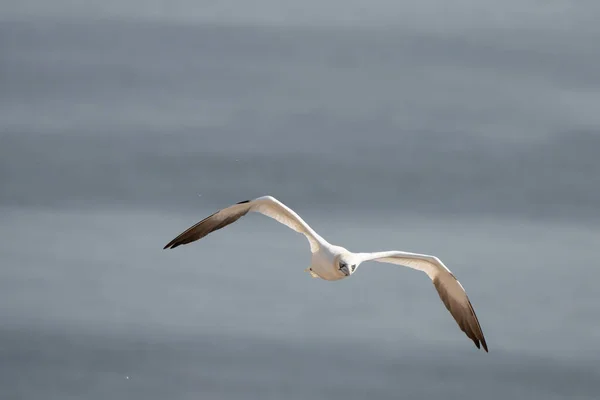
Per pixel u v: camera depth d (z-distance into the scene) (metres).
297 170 47.47
